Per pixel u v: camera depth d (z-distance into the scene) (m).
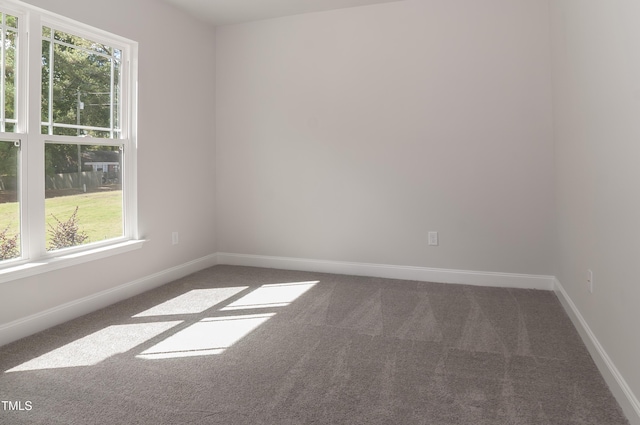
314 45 4.23
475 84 3.73
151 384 2.05
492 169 3.73
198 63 4.34
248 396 1.94
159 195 3.83
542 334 2.67
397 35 3.94
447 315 3.03
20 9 2.64
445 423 1.72
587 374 2.13
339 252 4.27
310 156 4.32
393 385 2.04
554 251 3.58
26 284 2.67
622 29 1.80
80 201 3.12
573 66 2.73
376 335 2.68
